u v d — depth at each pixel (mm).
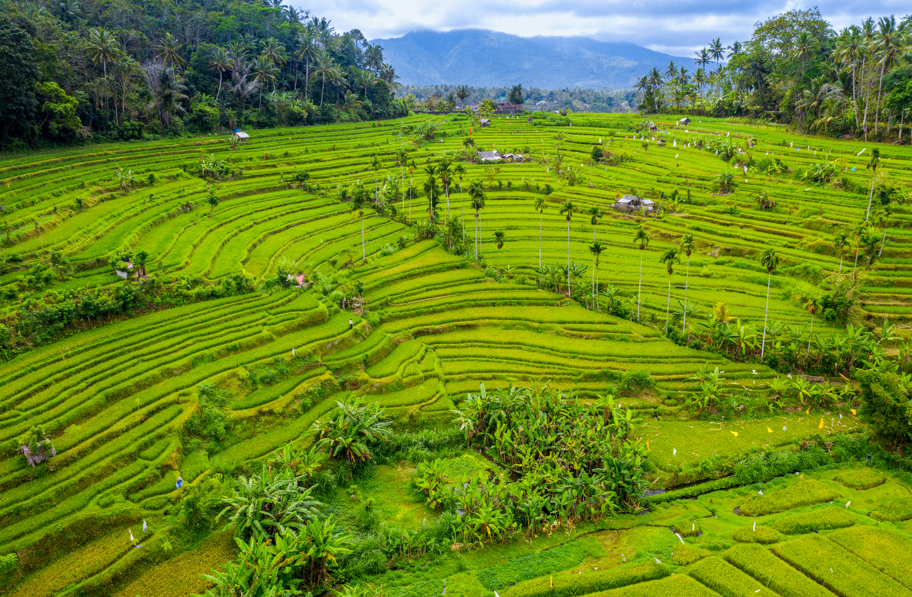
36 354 55719
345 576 41031
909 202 104875
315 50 193750
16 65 99438
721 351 70750
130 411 50312
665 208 115562
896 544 43531
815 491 50188
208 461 48656
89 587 37281
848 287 78938
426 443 55469
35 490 42031
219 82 167625
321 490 48812
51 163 103625
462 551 43594
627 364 67750
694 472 52250
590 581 40094
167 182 112875
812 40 176375
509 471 52156
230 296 71688
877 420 54188
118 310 63500
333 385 60125
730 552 42781
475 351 70062
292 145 155375
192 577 39250
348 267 89375
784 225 103688
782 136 160500
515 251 100250
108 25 159625
